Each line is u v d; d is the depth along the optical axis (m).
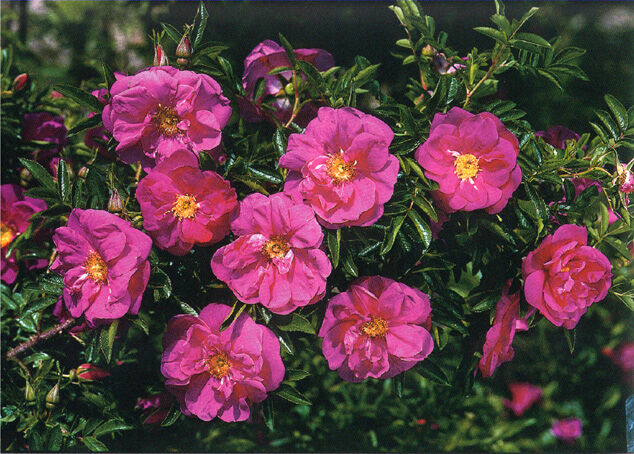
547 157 0.49
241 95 0.53
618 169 0.49
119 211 0.47
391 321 0.46
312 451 0.74
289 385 0.47
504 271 0.48
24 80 0.62
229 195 0.45
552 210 0.48
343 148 0.44
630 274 0.51
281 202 0.44
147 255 0.45
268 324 0.46
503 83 0.57
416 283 0.48
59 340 0.57
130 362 0.63
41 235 0.57
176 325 0.46
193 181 0.45
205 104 0.47
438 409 0.77
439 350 0.50
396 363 0.47
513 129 0.48
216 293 0.49
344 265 0.46
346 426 0.76
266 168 0.47
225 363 0.46
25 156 0.62
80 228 0.46
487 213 0.48
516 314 0.47
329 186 0.44
